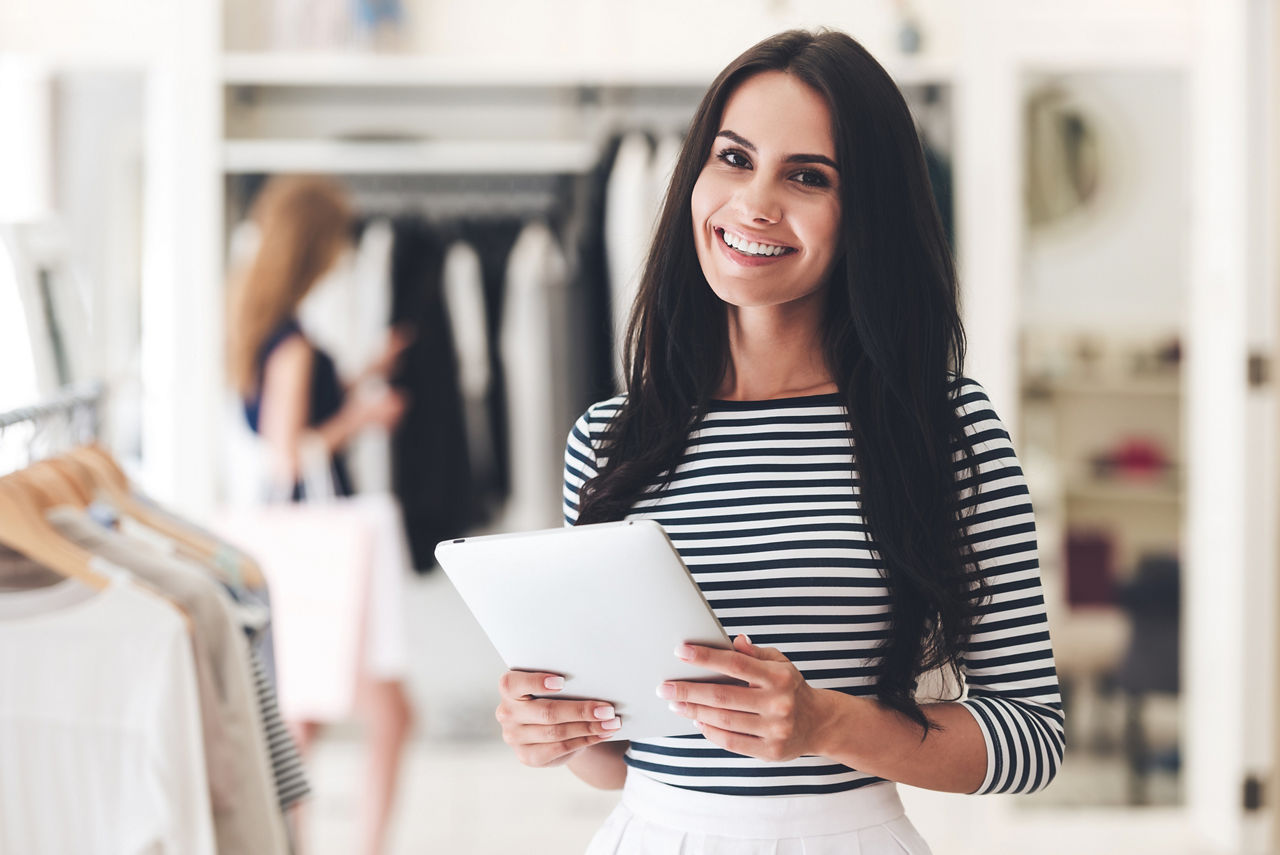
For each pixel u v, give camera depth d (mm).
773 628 1131
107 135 3389
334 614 3102
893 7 3625
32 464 1559
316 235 3521
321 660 3074
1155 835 3418
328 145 3637
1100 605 3682
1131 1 3408
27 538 1363
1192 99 3436
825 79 1122
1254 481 3223
